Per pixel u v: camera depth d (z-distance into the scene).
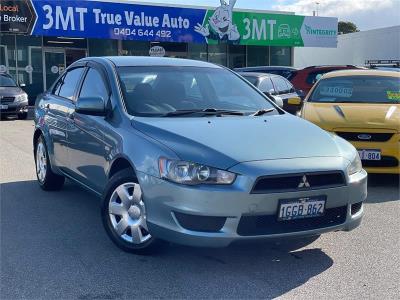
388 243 4.86
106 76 5.33
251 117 4.92
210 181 3.85
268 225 3.93
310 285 3.93
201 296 3.72
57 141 6.18
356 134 6.92
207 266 4.26
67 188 6.95
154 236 4.14
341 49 34.22
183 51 25.55
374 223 5.49
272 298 3.70
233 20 24.23
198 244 3.85
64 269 4.18
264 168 3.87
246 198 3.81
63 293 3.76
